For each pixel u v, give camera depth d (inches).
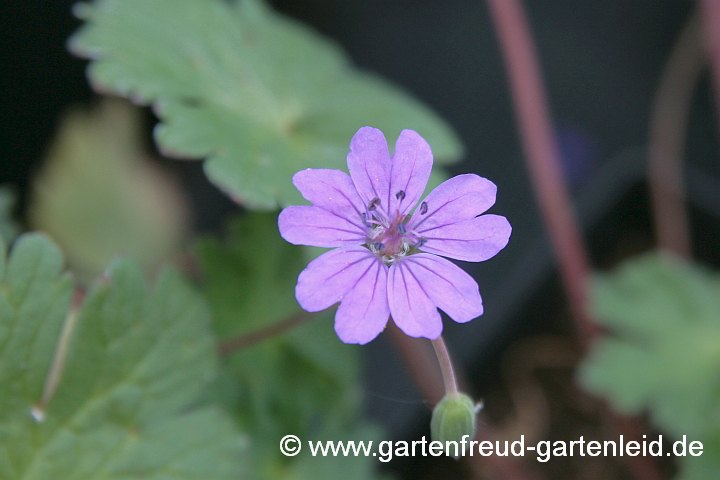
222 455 7.2
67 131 8.8
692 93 11.7
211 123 7.4
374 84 8.4
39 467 7.0
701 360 8.6
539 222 10.4
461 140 11.1
